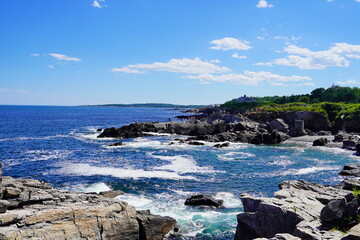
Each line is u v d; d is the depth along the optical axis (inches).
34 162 1772.9
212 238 816.3
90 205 733.9
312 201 764.0
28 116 7052.2
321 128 3599.9
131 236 784.3
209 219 929.5
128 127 3344.0
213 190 1227.2
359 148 2162.9
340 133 2977.4
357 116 3363.7
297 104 5285.4
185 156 2018.9
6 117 6422.2
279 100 7214.6
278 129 3334.2
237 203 1070.4
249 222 737.6
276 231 690.8
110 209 751.7
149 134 3230.8
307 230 573.9
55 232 649.0
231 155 2076.8
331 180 1392.7
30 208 681.6
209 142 2736.2
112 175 1446.9
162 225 834.8
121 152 2165.4
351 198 652.7
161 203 1061.1
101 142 2706.7
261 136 2716.5
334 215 583.2
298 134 3181.6
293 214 668.7
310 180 1396.4
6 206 626.2
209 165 1726.1
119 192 1147.9
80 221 693.3
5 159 1860.2
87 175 1444.4
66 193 816.9
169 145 2524.6
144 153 2127.2
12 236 585.9
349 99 6264.8
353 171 1473.9
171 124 3577.8
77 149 2292.1
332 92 7062.0
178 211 987.3
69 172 1509.6
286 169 1636.3
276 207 698.2
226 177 1443.2
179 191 1208.8
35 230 621.6
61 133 3425.2
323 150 2316.7
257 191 1221.7
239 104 7588.6
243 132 3002.0
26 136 3090.6
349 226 569.0
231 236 825.5
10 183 762.2
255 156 2044.8
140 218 817.5
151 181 1347.2
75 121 5679.1
